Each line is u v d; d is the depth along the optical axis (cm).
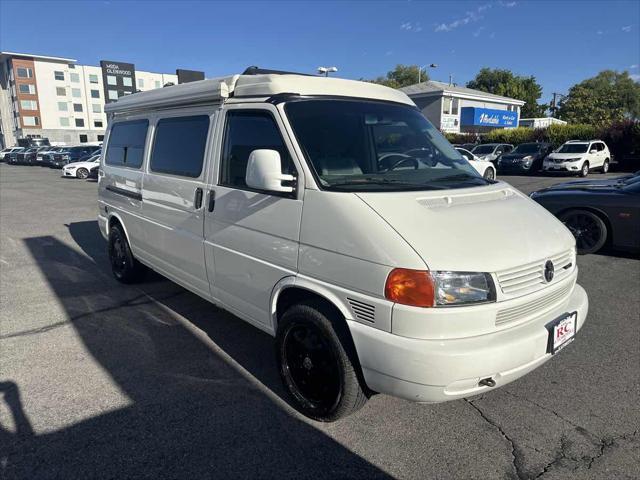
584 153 2223
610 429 296
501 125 4131
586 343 415
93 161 2436
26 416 305
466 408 317
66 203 1365
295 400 312
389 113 369
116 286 569
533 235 284
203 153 379
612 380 354
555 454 273
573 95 6050
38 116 8425
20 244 803
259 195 318
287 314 303
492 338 248
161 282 583
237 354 394
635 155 2564
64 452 272
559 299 294
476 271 243
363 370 261
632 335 432
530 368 265
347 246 262
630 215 662
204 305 504
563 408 318
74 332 436
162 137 449
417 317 237
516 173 2380
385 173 324
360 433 292
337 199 271
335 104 339
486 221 277
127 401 324
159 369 368
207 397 330
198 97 386
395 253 243
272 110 318
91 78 8912
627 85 6306
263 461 266
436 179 332
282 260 303
